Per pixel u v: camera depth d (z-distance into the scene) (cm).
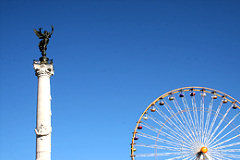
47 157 5597
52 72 6006
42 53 6053
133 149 7419
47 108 5797
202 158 7362
